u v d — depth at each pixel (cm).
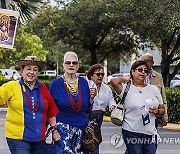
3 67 4184
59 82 666
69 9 2688
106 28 2628
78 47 2934
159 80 841
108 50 2972
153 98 673
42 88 620
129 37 2792
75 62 668
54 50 4519
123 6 2108
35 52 4175
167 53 2356
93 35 2706
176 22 1773
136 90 673
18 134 594
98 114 757
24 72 607
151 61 829
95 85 735
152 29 2086
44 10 2733
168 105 1720
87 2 2602
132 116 670
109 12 2209
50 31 2800
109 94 769
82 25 2648
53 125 630
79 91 668
